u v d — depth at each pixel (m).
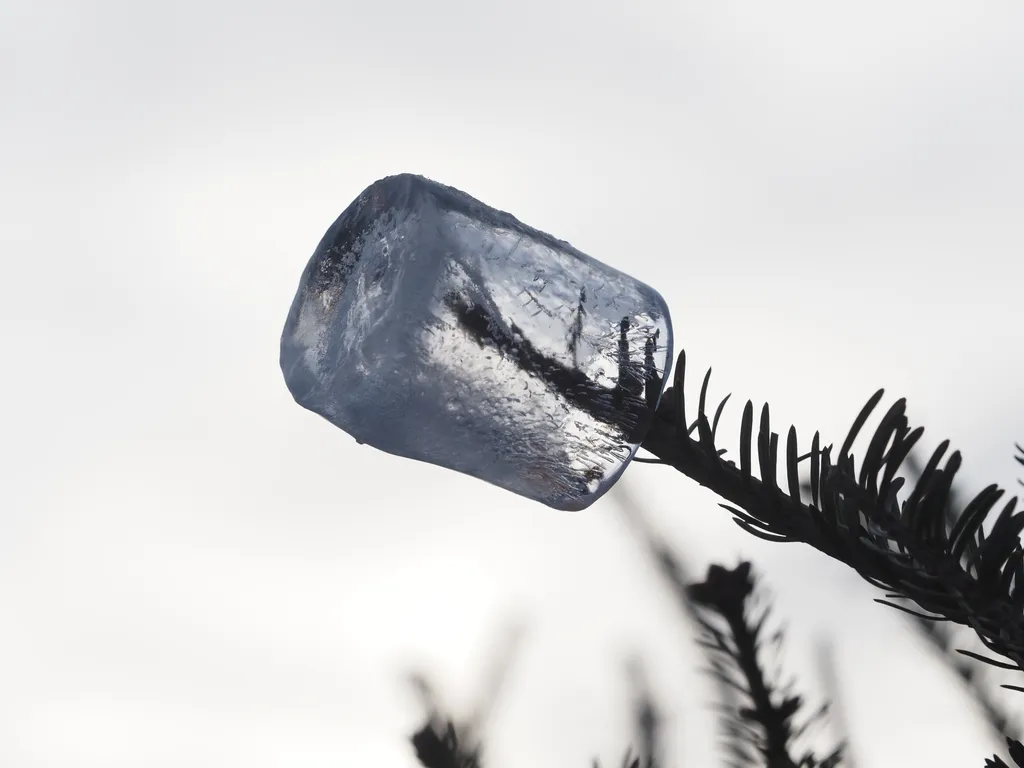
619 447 0.56
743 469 0.55
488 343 0.56
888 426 0.54
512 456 0.56
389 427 0.56
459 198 0.56
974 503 0.54
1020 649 0.54
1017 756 0.55
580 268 0.56
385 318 0.55
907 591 0.54
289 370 0.57
